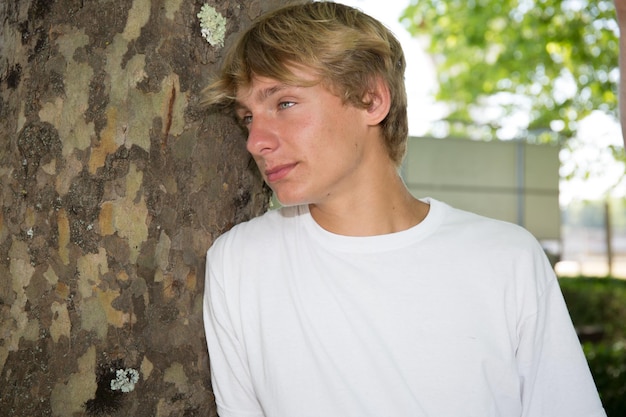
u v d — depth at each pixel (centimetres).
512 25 1052
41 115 141
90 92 141
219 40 150
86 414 141
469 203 741
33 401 141
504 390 140
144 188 143
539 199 764
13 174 142
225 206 156
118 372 142
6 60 146
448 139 733
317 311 139
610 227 1496
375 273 141
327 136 136
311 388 137
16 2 146
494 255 142
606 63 959
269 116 137
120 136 142
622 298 902
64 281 141
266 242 147
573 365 142
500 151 752
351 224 144
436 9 1145
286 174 136
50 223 141
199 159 150
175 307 148
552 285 145
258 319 143
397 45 151
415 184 723
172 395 148
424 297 139
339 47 134
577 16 960
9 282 142
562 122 1013
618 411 479
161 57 144
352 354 137
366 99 140
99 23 142
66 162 141
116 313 142
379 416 134
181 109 147
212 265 147
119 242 142
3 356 142
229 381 147
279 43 133
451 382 136
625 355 554
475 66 1191
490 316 140
